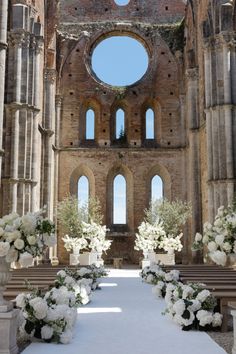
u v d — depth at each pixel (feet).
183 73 140.97
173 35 144.05
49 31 128.36
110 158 137.90
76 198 130.62
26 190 97.35
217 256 31.22
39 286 45.06
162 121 140.67
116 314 42.39
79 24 144.66
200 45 121.70
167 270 72.59
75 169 137.69
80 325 37.22
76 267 75.36
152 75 142.72
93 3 146.20
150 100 143.64
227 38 98.99
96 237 109.60
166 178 138.10
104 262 132.67
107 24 144.46
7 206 95.55
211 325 36.06
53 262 128.26
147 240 102.63
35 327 31.96
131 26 143.84
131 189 137.59
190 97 127.54
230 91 98.02
